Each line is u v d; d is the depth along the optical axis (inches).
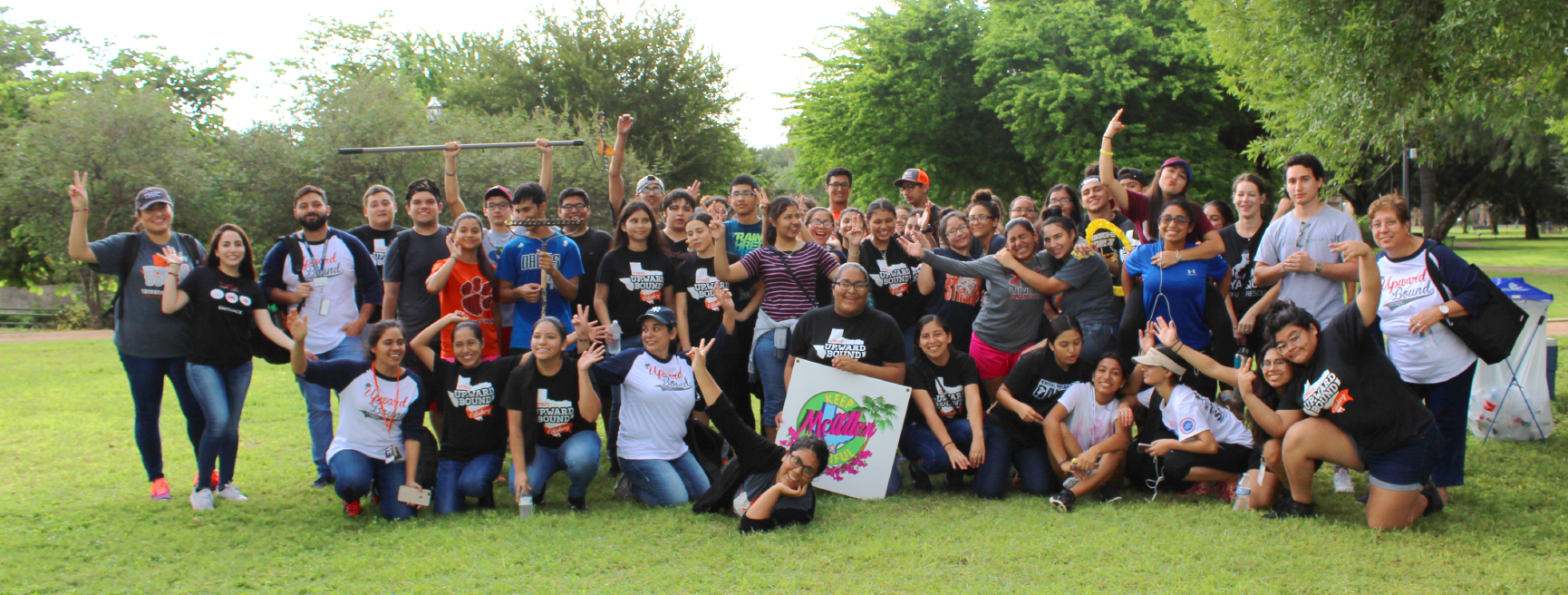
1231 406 223.9
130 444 275.4
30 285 1052.5
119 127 757.9
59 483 231.3
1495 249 1704.0
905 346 270.2
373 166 841.5
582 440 213.3
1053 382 224.7
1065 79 879.1
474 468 215.0
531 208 255.8
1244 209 236.5
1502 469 233.6
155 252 219.1
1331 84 338.6
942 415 234.8
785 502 194.5
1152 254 234.7
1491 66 334.0
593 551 179.5
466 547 183.2
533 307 254.5
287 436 291.3
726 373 258.4
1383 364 187.0
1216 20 420.8
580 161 898.7
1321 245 218.7
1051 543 178.9
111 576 169.6
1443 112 343.6
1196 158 912.3
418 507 212.1
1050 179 964.0
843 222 268.5
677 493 214.5
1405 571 161.8
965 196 1112.2
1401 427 182.5
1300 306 221.3
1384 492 185.0
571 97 1226.0
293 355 205.3
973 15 1012.5
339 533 195.9
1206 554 171.0
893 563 170.4
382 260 266.4
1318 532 183.3
